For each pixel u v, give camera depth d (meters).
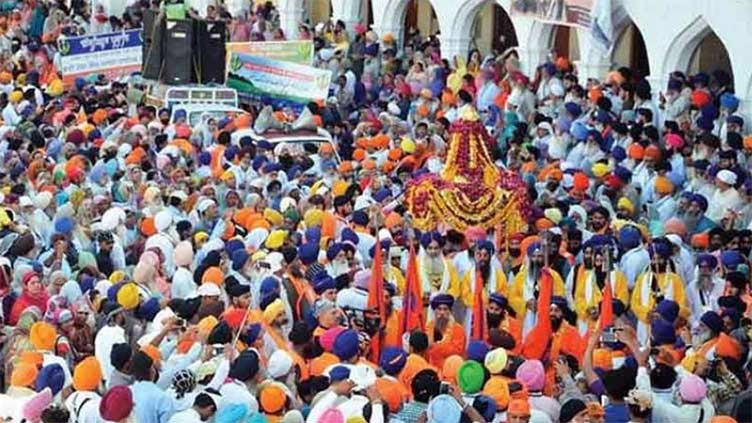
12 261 17.45
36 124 25.84
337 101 29.34
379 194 20.75
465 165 18.81
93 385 12.99
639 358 14.34
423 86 28.81
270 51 28.48
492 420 12.92
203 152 23.48
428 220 18.66
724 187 21.34
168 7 28.41
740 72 26.08
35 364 13.28
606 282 15.60
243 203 20.36
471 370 13.18
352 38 32.91
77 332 15.14
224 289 16.28
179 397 12.77
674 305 15.95
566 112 25.23
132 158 22.42
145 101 28.36
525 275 17.08
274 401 12.84
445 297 15.55
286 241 17.69
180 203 20.09
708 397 13.66
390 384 13.12
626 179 21.67
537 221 19.19
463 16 32.28
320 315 15.20
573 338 15.50
